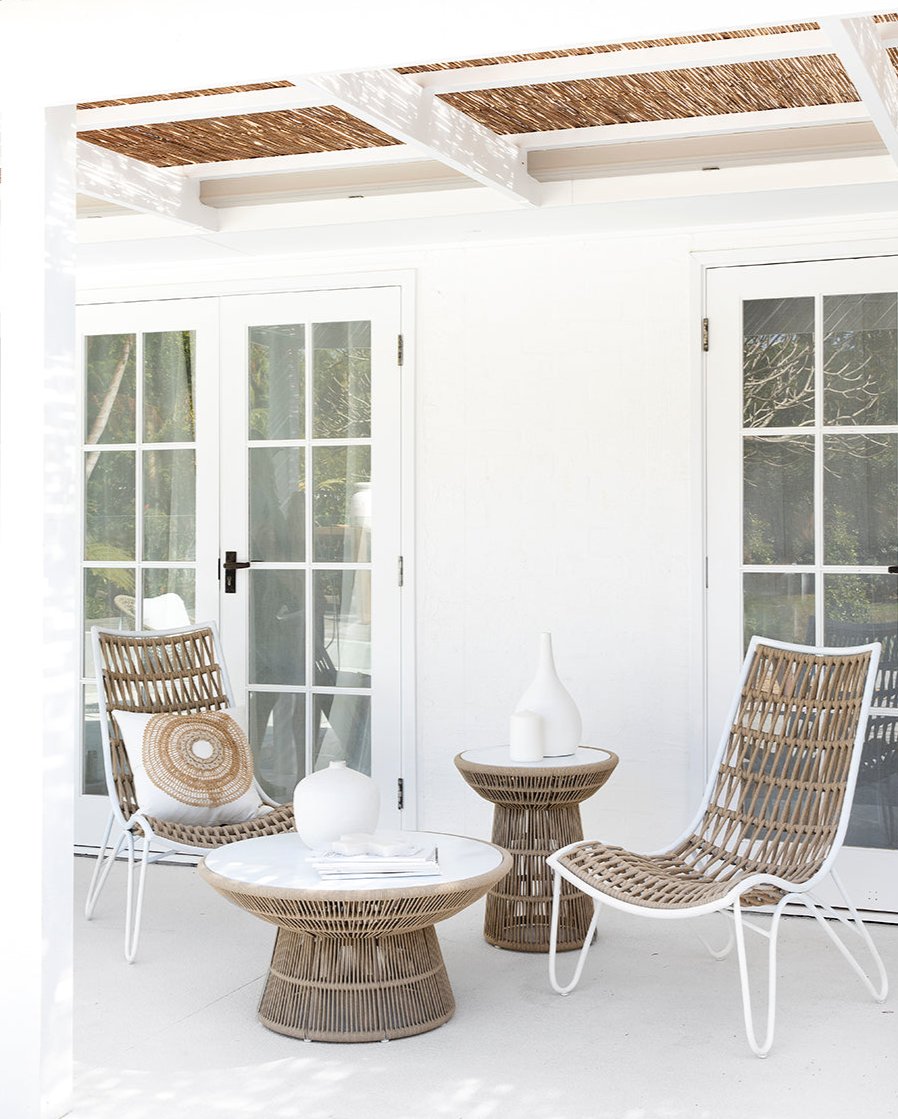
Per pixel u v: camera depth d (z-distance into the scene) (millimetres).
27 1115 2881
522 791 4145
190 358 5582
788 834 3826
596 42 2629
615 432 4977
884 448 4656
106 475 5723
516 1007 3664
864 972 3967
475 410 5160
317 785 3627
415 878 3287
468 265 5164
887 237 4637
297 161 4613
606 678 4977
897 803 4590
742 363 4820
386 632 5285
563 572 5039
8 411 2951
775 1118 2918
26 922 2900
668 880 3615
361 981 3422
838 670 3932
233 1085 3109
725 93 3943
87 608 5750
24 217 2947
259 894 3219
